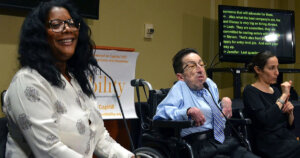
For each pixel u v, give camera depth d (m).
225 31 3.64
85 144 1.33
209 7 3.92
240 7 3.70
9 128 1.31
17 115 1.21
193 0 3.77
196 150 2.01
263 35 3.76
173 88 2.16
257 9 3.75
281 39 3.84
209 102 2.15
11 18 2.50
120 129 2.63
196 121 1.96
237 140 2.25
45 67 1.27
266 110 2.52
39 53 1.29
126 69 2.41
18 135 1.28
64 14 1.35
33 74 1.25
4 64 2.47
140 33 3.36
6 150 1.30
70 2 1.41
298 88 4.50
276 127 2.55
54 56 1.38
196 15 3.80
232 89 4.10
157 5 3.47
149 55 3.42
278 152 2.50
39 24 1.30
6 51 2.48
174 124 1.92
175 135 1.96
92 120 1.42
